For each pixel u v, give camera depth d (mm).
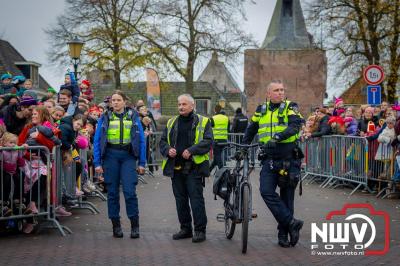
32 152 8727
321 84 70250
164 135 8547
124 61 37094
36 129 9008
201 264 6906
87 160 12508
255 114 8172
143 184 16484
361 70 33562
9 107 9930
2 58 43406
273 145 7672
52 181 8906
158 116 27734
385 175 13453
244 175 7809
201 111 70062
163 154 8406
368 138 13953
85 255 7324
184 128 8477
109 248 7754
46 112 9156
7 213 8391
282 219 7816
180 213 8461
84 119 12578
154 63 36875
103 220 10086
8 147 8344
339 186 15711
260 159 8008
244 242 7469
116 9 37250
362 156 14266
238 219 7828
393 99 32562
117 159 8586
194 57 37594
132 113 8719
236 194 8039
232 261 7070
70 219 10164
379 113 15258
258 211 11203
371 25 32688
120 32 36906
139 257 7242
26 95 9891
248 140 8289
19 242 8125
